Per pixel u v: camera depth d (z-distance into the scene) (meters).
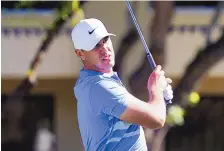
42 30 27.02
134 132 10.38
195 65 18.08
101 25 10.52
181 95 18.11
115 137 10.27
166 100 10.67
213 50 17.84
